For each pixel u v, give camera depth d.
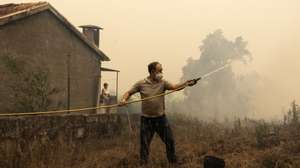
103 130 12.97
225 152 8.84
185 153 8.55
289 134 10.31
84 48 21.41
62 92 19.72
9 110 15.84
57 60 19.59
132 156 8.45
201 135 10.86
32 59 18.14
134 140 11.33
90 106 21.69
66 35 20.19
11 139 9.38
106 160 8.39
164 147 9.33
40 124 10.27
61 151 8.76
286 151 8.29
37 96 14.06
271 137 9.80
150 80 7.73
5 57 16.45
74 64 20.69
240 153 8.59
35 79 14.88
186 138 10.53
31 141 9.55
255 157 7.90
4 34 16.80
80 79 21.06
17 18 17.09
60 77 19.72
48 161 8.11
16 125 9.55
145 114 7.67
